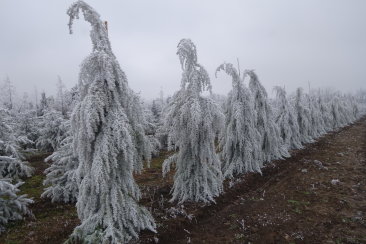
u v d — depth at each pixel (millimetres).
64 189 7320
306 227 5926
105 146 4484
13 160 7473
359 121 36562
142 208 5441
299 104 17000
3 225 6043
